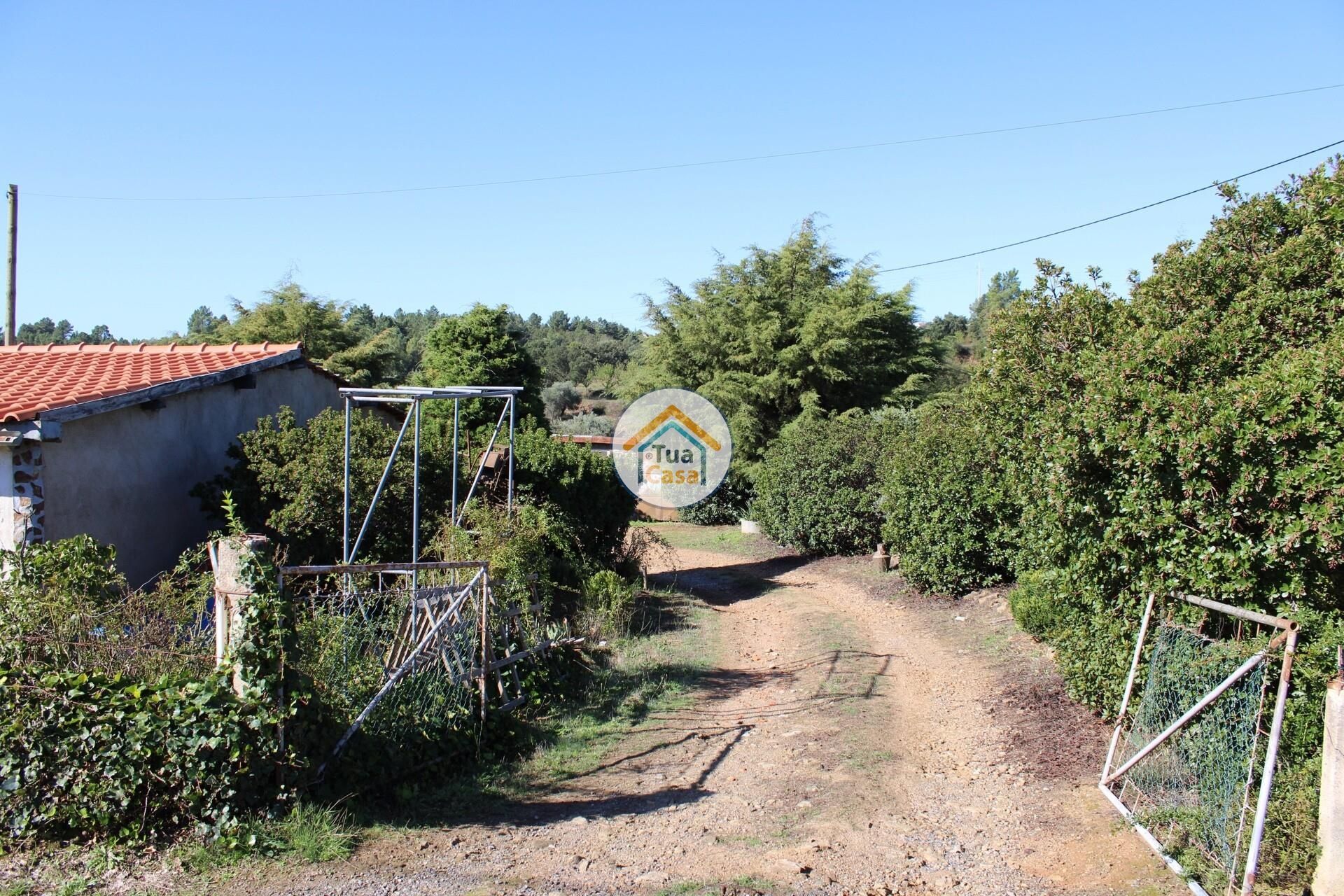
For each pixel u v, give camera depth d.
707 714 9.20
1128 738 6.09
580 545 15.73
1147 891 4.71
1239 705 5.09
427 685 7.11
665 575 20.31
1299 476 5.15
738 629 14.09
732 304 33.06
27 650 5.73
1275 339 6.68
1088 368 7.16
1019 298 9.02
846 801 6.48
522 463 15.03
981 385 9.49
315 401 14.97
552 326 94.69
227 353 13.77
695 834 5.89
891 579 17.14
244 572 5.68
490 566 9.30
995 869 5.23
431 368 30.08
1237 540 5.54
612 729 8.55
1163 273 7.81
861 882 5.11
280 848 5.29
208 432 12.23
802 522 21.53
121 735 5.29
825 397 31.97
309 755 5.93
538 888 4.99
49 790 5.29
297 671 5.82
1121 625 6.61
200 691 5.42
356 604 7.43
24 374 11.81
